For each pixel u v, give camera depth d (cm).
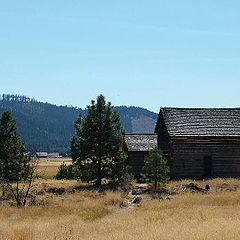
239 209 3644
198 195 4731
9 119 6556
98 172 5928
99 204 4247
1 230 2734
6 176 5275
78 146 5978
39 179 7675
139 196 4950
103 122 5966
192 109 6750
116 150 5941
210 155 6322
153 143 6544
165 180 5406
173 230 2361
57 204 4416
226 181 5775
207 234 2148
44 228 2783
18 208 4147
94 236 2367
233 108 6819
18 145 5797
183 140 6303
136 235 2281
